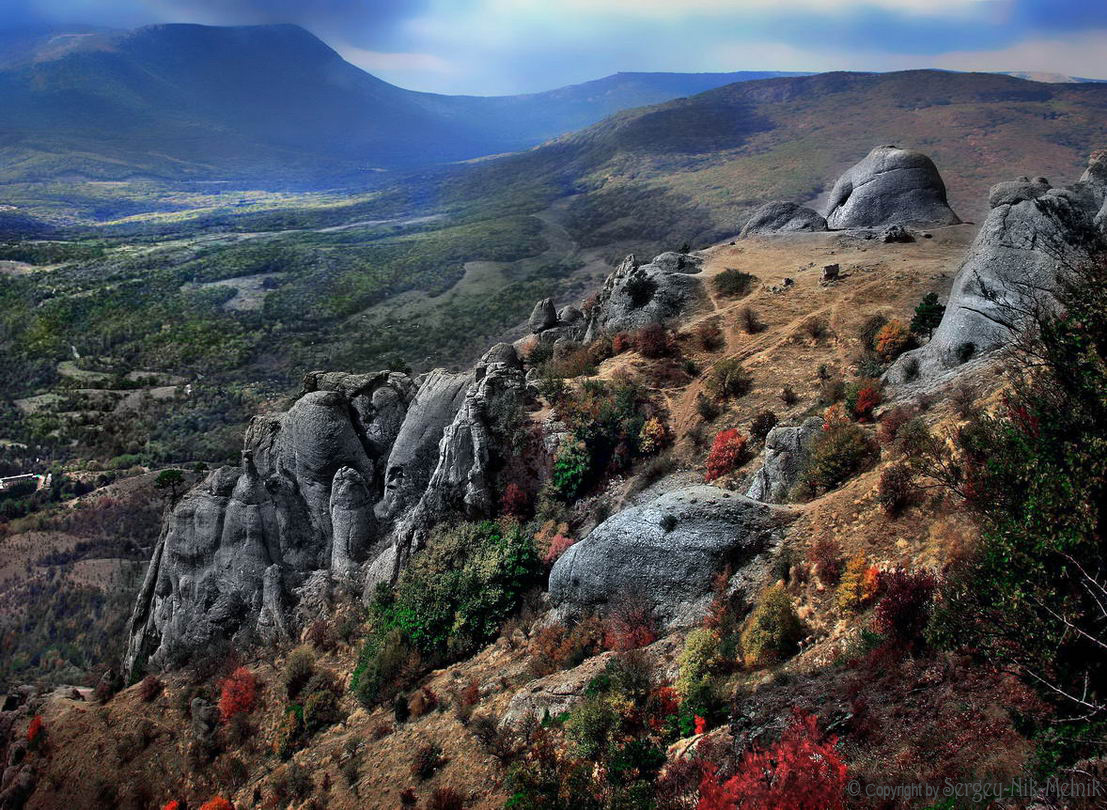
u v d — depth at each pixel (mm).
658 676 18047
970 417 18250
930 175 54688
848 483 20609
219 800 23688
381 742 22422
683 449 30250
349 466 35156
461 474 30875
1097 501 10578
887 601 14383
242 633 32938
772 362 34156
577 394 33344
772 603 17344
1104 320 11852
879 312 35938
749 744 13742
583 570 22875
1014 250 24281
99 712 31156
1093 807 8828
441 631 25969
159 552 39719
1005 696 11430
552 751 17000
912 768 11164
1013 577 10594
